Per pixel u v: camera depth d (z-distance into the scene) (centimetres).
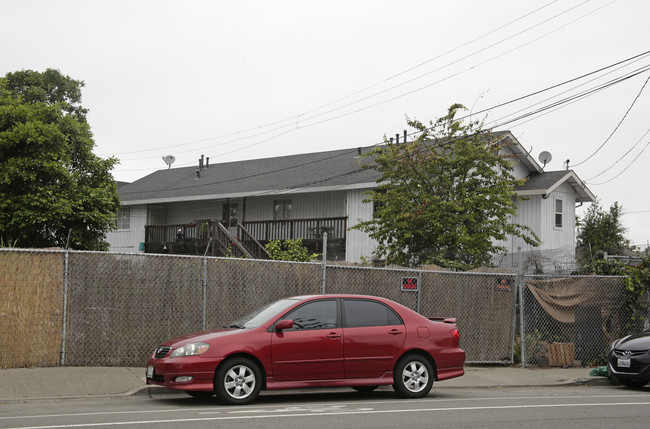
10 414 864
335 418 843
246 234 2891
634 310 1619
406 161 2248
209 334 990
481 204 2155
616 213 4128
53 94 3167
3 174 1877
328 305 1048
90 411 895
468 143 2206
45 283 1169
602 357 1571
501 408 958
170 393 1098
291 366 997
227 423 791
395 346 1060
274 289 1350
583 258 2416
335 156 3259
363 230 2355
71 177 2002
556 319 1548
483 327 1503
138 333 1237
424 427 792
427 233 2173
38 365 1157
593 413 927
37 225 1942
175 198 3294
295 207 3088
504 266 2317
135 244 3516
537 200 2852
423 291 1462
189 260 1285
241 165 3594
